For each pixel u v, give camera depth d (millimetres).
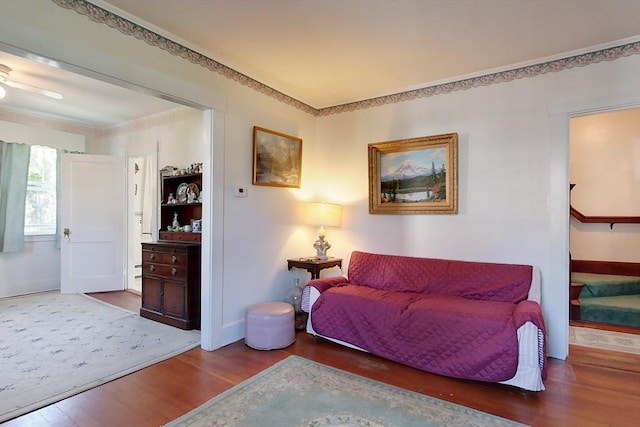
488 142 3199
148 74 2504
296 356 2902
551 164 2912
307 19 2410
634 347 3059
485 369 2373
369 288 3414
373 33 2582
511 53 2879
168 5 2258
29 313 4039
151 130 4871
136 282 5719
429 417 2035
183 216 4352
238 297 3256
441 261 3299
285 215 3803
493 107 3180
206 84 2934
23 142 4727
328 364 2756
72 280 4949
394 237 3705
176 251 3584
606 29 2498
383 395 2283
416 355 2646
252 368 2662
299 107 3988
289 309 3191
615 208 4414
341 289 3305
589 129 4547
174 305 3609
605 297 3969
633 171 4336
